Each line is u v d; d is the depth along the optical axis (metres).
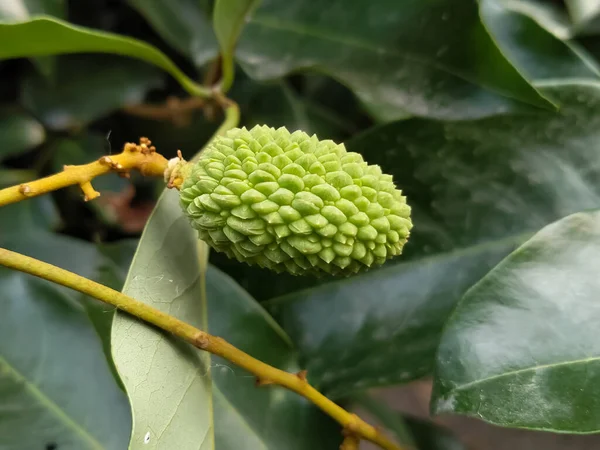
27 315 0.14
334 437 0.13
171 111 0.18
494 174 0.14
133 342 0.10
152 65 0.18
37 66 0.16
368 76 0.14
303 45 0.15
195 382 0.11
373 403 0.20
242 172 0.10
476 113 0.13
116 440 0.14
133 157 0.11
